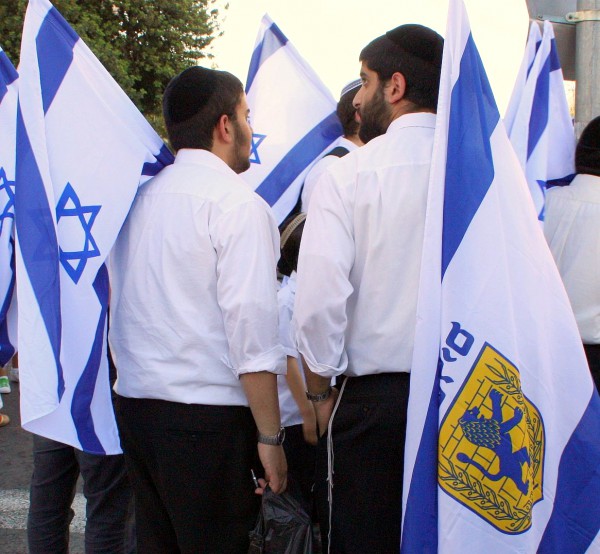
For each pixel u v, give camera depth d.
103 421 2.12
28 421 1.93
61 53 2.07
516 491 1.80
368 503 2.00
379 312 1.95
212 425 2.05
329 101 3.39
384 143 1.98
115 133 2.12
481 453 1.81
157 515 2.25
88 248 2.08
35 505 2.66
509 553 1.81
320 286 1.93
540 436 1.87
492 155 1.87
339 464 2.04
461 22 1.87
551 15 3.90
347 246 1.95
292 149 3.32
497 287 1.82
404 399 1.94
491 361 1.81
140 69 14.71
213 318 2.05
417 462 1.84
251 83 3.33
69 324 2.06
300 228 2.57
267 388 2.00
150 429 2.10
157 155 2.24
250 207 2.02
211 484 2.08
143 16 13.89
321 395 2.09
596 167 2.85
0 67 2.72
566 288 2.78
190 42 15.12
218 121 2.17
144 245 2.10
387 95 2.04
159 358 2.06
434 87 2.00
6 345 2.52
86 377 2.08
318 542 2.12
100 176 2.10
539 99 2.92
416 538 1.85
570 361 1.91
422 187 1.92
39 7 2.04
